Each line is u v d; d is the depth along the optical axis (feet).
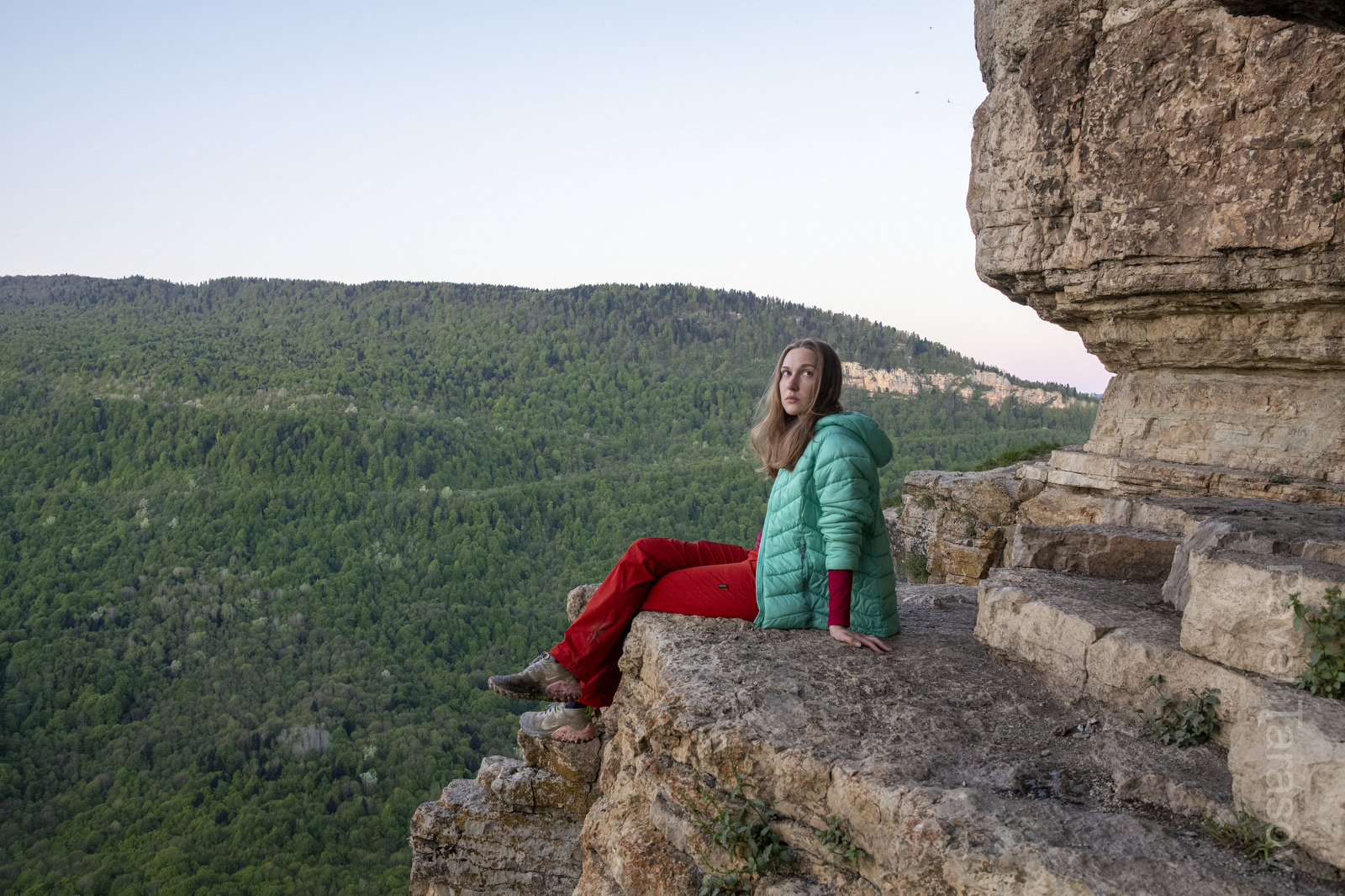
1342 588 7.11
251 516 603.26
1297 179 16.87
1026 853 6.34
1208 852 6.42
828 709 9.27
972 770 8.00
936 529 43.88
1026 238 22.43
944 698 9.66
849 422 11.18
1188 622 8.38
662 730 9.43
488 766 18.65
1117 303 21.44
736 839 8.38
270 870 202.69
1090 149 20.16
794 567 11.58
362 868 209.46
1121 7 19.10
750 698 9.48
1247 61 17.29
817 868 8.06
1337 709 6.52
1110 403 25.88
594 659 12.43
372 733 302.86
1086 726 8.93
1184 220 18.75
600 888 10.00
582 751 16.78
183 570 513.04
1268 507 15.43
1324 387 20.27
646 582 12.55
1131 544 12.78
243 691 361.30
